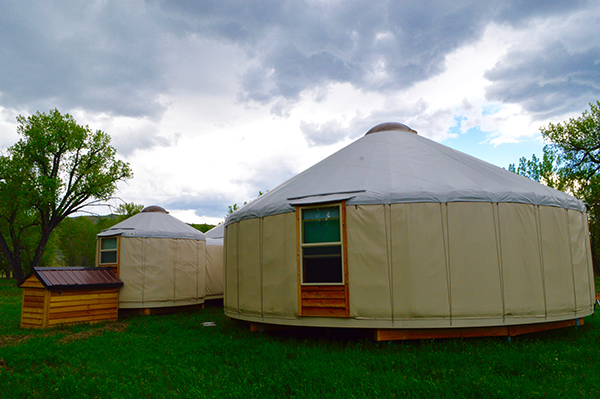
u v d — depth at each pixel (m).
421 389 4.46
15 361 6.07
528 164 26.05
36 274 9.41
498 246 6.61
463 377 4.78
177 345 7.10
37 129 22.67
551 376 4.92
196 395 4.50
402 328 6.45
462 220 6.59
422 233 6.55
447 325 6.38
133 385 4.93
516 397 4.18
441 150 8.40
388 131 9.44
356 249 6.71
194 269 12.78
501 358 5.48
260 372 5.23
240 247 8.28
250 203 8.76
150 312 11.80
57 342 7.53
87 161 24.94
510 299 6.53
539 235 6.95
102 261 11.84
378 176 7.26
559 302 6.98
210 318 10.79
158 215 13.05
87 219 50.84
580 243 7.74
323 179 7.71
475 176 7.23
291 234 7.28
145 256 11.66
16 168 22.80
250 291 7.91
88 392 4.74
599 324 8.44
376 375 4.92
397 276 6.51
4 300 17.09
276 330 8.20
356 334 7.48
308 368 5.21
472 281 6.47
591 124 22.62
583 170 23.62
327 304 6.82
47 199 22.44
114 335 8.27
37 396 4.65
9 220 24.52
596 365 5.35
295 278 7.13
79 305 9.99
